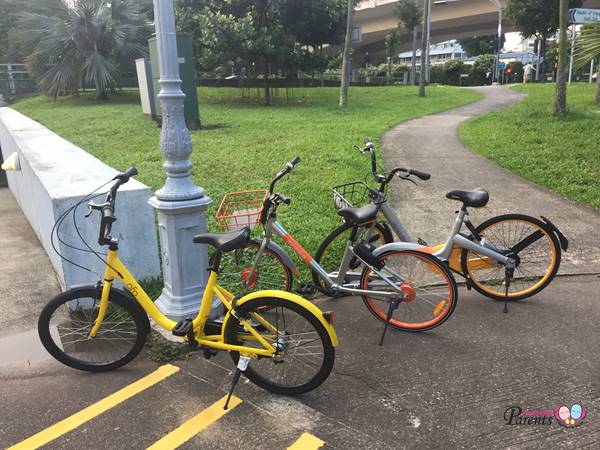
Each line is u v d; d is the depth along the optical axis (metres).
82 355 3.51
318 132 11.91
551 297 4.25
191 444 2.68
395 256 3.77
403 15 37.78
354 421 2.83
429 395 3.04
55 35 21.02
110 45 22.42
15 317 4.26
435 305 3.95
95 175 5.02
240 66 26.77
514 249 4.03
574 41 12.16
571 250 5.15
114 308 3.85
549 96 18.92
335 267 4.71
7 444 2.72
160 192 3.61
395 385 3.14
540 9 31.78
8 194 10.18
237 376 2.94
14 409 3.01
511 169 8.34
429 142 10.67
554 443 2.63
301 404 2.98
